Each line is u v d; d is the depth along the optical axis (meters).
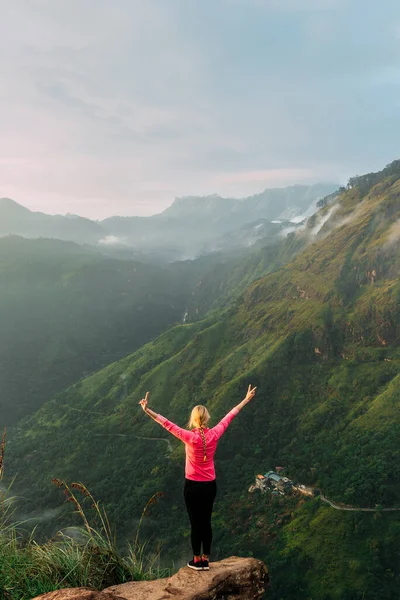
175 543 98.00
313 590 73.12
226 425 6.14
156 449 152.12
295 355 170.00
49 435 183.38
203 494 5.79
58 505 126.88
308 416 143.25
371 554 77.94
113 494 125.62
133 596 5.07
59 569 5.81
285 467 123.38
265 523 97.69
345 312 178.88
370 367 154.25
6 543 5.73
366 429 122.50
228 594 5.37
